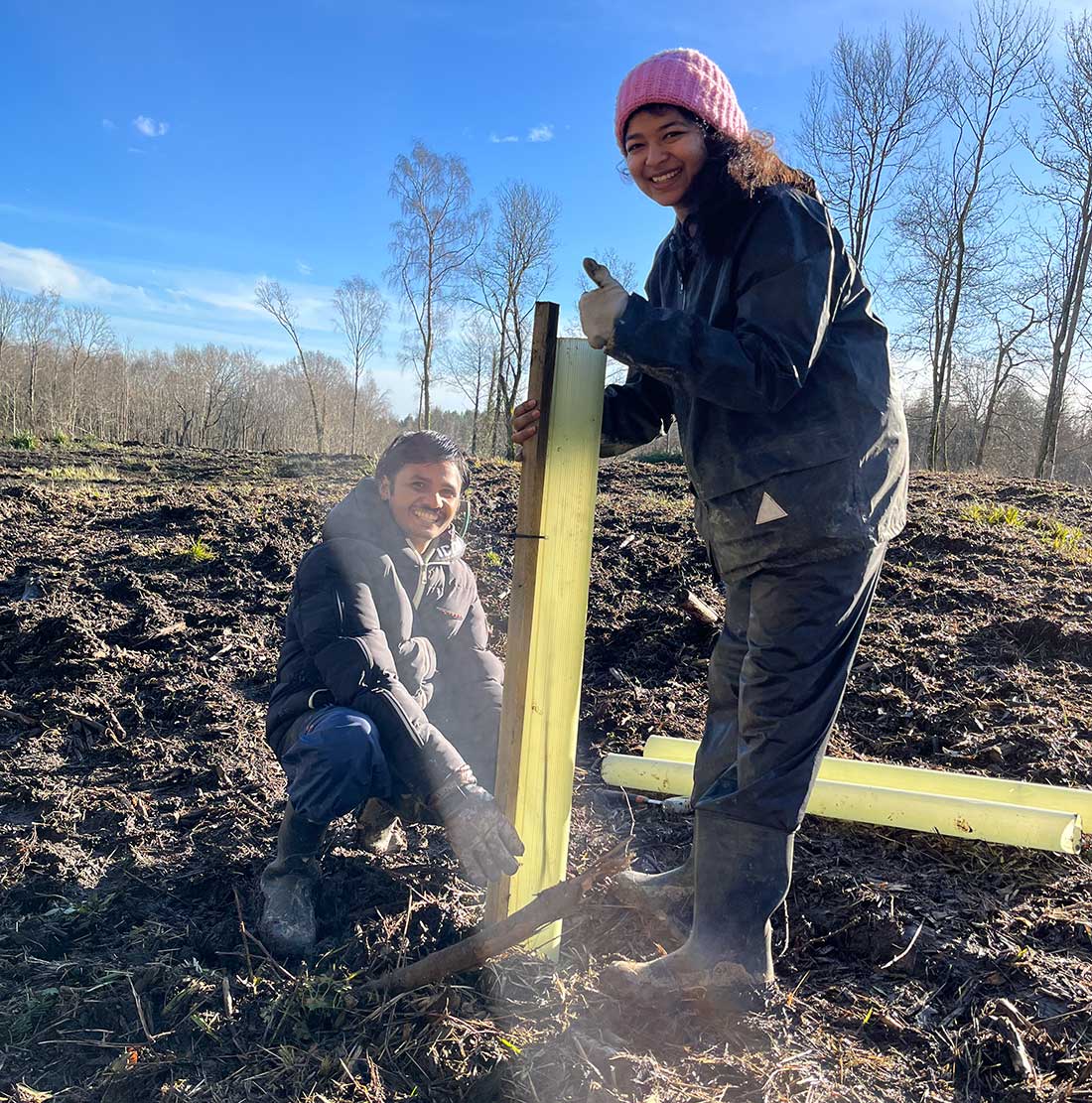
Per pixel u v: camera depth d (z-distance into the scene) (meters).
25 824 2.88
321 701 2.20
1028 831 2.39
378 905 2.39
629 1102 1.70
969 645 3.78
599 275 1.66
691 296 1.92
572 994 2.04
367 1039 1.93
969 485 7.84
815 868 2.47
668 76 1.72
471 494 7.43
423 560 2.45
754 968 1.91
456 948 1.94
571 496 2.04
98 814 2.93
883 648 3.79
